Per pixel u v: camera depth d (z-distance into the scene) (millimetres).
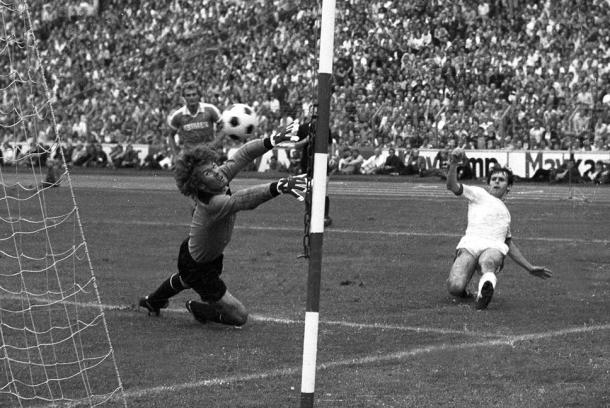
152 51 63062
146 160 52594
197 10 63469
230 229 12219
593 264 17938
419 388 9805
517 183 41656
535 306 13969
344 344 11664
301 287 15469
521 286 15586
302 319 13117
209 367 10617
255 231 23156
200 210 12031
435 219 26109
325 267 17469
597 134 42438
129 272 16875
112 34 65812
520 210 28656
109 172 50094
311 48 56719
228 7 62375
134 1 66188
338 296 14695
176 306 13977
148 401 9367
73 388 9828
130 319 13039
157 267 17453
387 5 55938
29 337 11930
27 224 24500
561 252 19484
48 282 15711
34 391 9719
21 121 13000
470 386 9883
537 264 17875
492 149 43844
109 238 21688
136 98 58969
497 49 51719
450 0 54688
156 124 54938
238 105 17750
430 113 47875
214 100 56750
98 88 61500
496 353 11211
